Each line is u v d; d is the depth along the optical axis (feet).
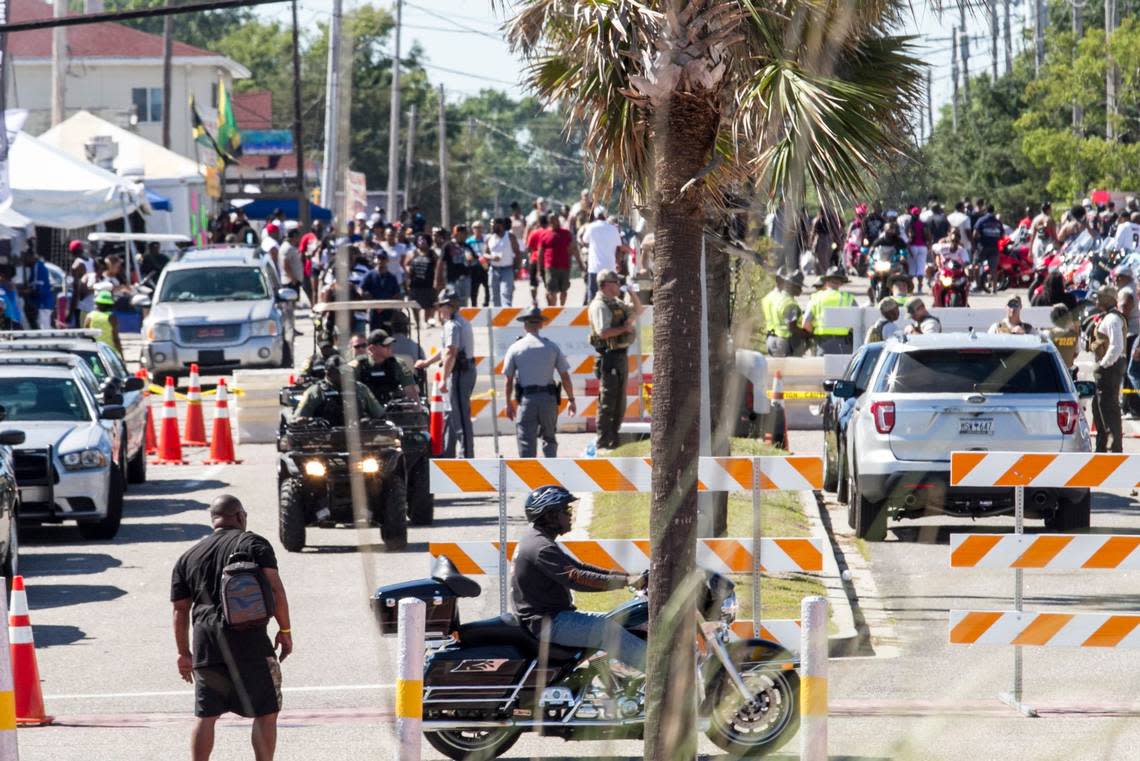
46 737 94.53
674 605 29.04
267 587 75.05
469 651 77.51
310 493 152.25
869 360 172.24
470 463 104.58
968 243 375.86
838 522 140.97
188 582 76.48
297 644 116.37
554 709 74.95
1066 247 336.29
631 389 128.57
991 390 144.56
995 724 73.15
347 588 136.77
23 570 153.79
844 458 160.04
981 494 134.51
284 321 313.73
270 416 248.93
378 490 136.98
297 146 447.01
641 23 39.96
